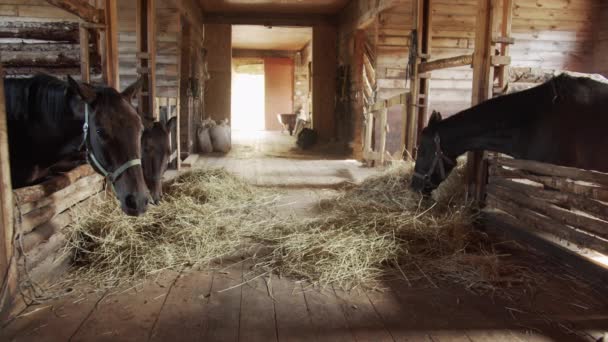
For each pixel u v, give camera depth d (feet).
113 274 8.72
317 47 36.52
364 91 29.40
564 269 9.32
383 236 10.36
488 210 12.57
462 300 7.98
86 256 9.26
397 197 14.62
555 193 9.93
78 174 9.80
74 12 9.91
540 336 6.79
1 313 6.64
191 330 6.80
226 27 35.06
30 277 7.55
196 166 23.52
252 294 8.12
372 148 25.48
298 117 45.96
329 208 14.33
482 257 9.64
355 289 8.37
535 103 10.71
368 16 25.99
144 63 17.25
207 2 31.83
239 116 76.43
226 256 9.98
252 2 31.91
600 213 8.60
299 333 6.78
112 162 7.39
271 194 16.25
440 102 24.89
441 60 16.80
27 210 7.65
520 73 16.40
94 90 7.47
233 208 13.75
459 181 14.70
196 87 28.12
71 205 9.64
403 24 24.21
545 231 10.59
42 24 12.81
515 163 11.44
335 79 36.83
